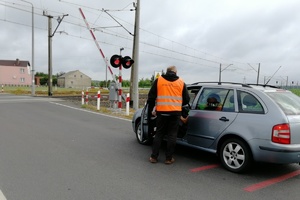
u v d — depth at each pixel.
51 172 4.96
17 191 4.14
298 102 5.34
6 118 10.98
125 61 14.16
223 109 5.46
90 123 10.47
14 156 5.85
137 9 16.59
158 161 5.79
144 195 4.12
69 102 19.58
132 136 8.23
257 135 4.84
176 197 4.08
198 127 5.76
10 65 96.94
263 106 4.95
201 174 5.08
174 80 5.59
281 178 4.97
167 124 5.68
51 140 7.39
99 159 5.81
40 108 15.03
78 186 4.38
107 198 3.98
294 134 4.70
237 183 4.69
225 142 5.31
